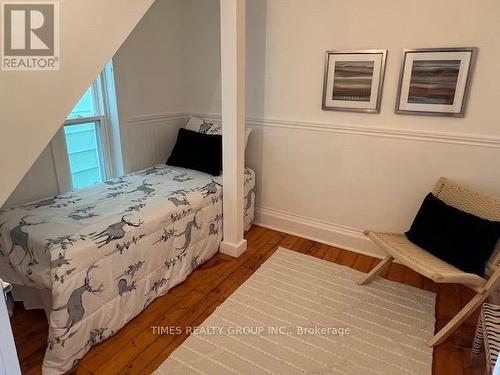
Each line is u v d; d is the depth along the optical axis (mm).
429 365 1635
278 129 2830
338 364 1635
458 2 1979
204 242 2443
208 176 2709
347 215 2717
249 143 3006
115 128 2713
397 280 2334
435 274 1664
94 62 1370
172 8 2955
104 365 1622
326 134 2627
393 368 1617
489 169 2123
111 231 1760
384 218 2572
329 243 2838
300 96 2664
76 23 1280
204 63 3076
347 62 2387
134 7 1480
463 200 2096
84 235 1683
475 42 1991
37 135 1238
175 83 3154
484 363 1624
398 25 2180
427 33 2109
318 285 2250
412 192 2410
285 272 2398
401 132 2324
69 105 1317
